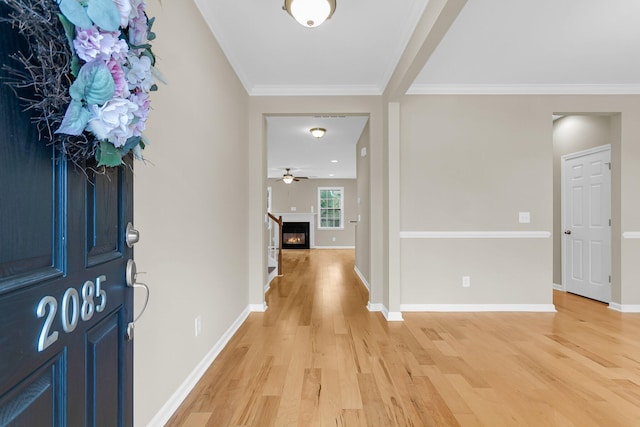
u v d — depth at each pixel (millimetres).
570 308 3508
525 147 3408
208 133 2117
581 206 4078
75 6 565
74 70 587
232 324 2693
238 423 1538
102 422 792
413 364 2150
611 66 2955
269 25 2285
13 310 520
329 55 2732
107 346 821
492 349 2400
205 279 2064
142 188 1345
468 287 3400
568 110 3398
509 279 3400
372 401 1722
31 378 557
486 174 3410
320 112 3428
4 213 508
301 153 6504
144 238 1361
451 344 2492
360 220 5293
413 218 3408
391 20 2244
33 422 560
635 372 2045
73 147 644
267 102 3422
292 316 3209
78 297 687
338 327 2883
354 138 5359
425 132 3414
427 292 3398
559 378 1969
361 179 5105
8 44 517
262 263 3416
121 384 898
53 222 624
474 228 3408
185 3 1755
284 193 10297
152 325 1436
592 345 2479
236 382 1912
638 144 3387
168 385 1579
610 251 3658
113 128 647
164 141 1524
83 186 717
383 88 3314
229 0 2006
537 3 2057
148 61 784
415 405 1687
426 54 2227
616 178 3457
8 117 516
